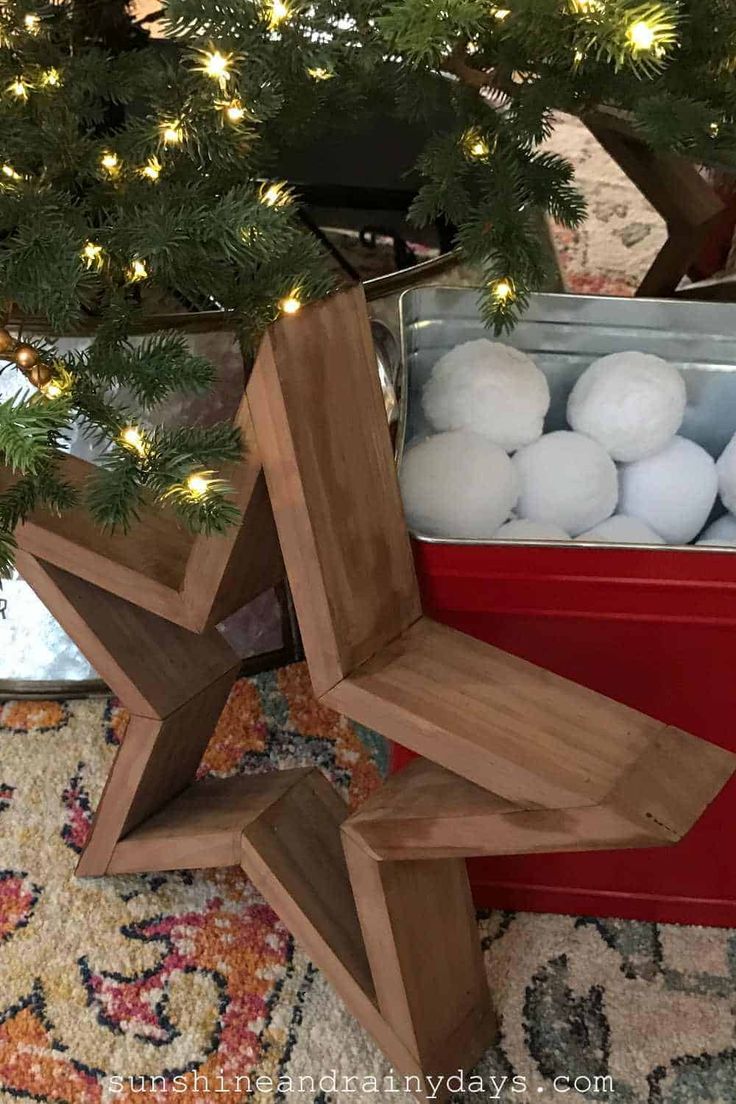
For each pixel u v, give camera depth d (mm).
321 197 1236
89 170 715
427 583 704
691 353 860
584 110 744
